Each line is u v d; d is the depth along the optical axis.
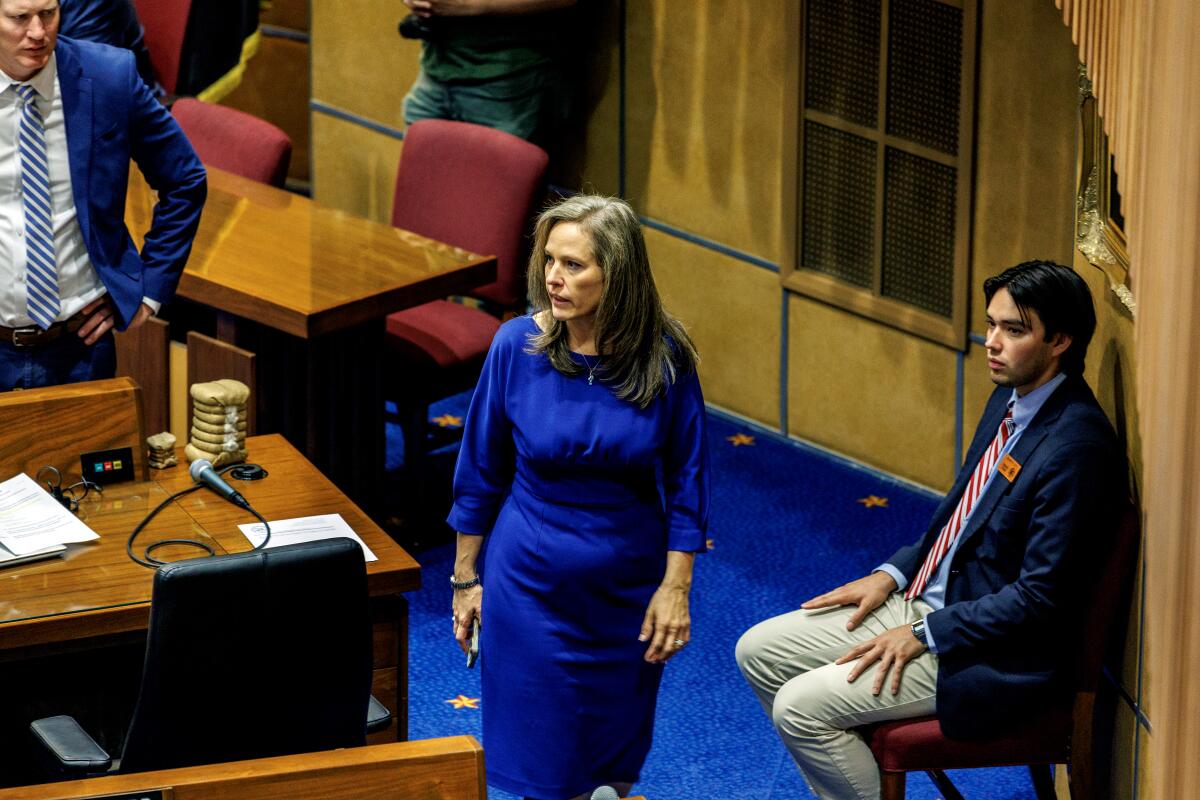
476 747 10.66
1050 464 12.88
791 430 23.34
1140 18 9.26
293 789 10.34
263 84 28.19
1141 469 12.79
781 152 22.14
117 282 16.47
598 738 13.48
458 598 13.84
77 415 14.91
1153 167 9.02
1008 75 19.38
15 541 13.81
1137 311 9.20
